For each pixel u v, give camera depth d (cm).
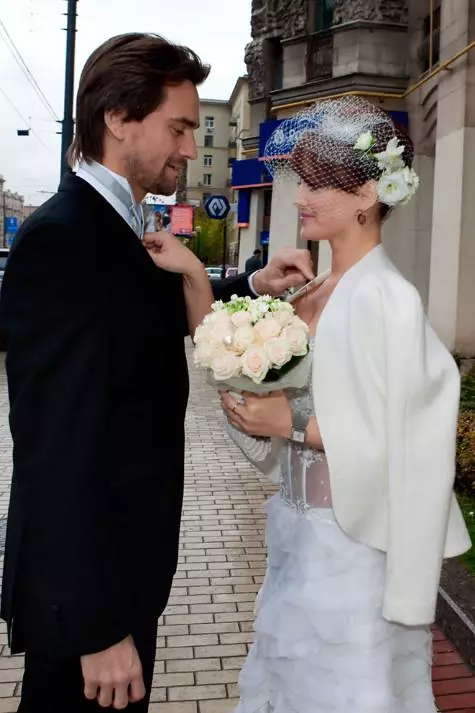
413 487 157
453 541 175
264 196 1548
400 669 176
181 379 179
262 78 1401
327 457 164
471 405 548
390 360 155
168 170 165
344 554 173
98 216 155
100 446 142
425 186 925
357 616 169
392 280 162
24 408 140
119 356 153
